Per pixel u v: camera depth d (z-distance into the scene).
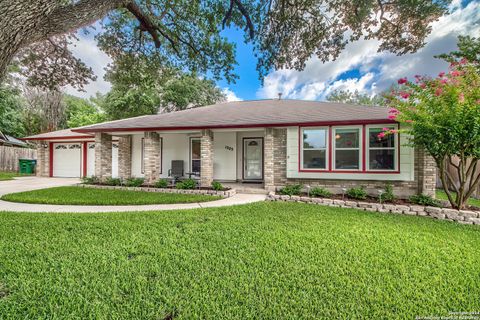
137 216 4.76
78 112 25.03
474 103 4.54
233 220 4.52
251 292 2.14
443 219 5.06
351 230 3.97
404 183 7.17
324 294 2.12
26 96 22.38
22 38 2.07
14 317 1.77
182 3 5.36
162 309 1.87
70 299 1.99
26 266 2.53
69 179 12.11
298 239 3.50
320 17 5.06
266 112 9.63
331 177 7.79
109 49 6.42
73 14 2.45
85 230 3.78
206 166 8.64
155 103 20.30
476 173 7.54
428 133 5.11
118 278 2.32
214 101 23.22
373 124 7.34
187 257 2.83
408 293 2.17
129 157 11.60
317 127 8.00
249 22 4.66
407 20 4.84
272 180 8.17
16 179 12.00
